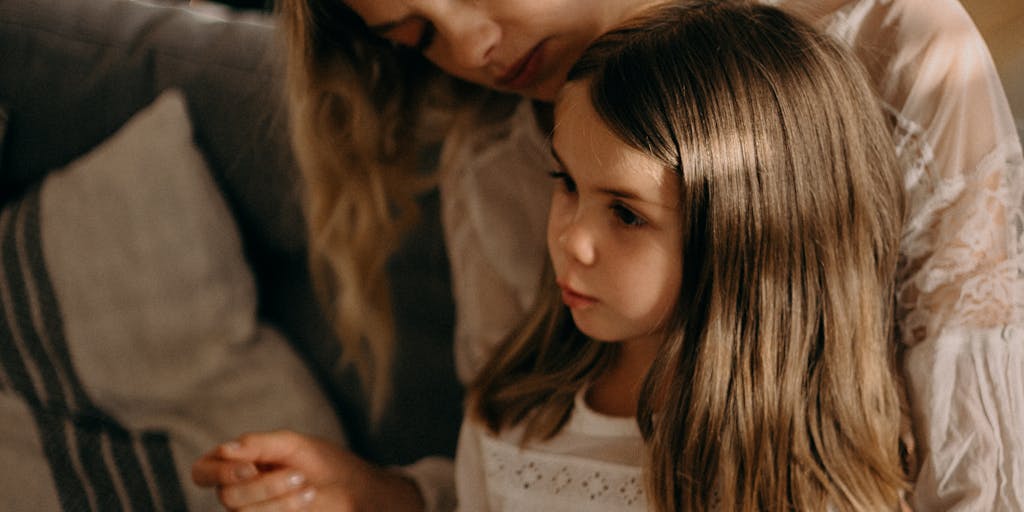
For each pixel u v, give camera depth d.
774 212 0.66
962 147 0.77
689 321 0.69
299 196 1.16
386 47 0.97
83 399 1.18
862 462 0.71
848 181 0.69
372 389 1.19
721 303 0.68
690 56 0.66
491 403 0.89
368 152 1.06
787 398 0.70
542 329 0.90
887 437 0.72
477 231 1.05
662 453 0.72
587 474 0.80
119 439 1.18
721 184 0.65
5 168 1.24
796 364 0.69
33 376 1.18
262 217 1.19
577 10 0.77
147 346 1.18
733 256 0.66
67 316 1.17
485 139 1.04
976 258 0.75
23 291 1.17
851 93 0.70
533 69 0.80
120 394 1.18
